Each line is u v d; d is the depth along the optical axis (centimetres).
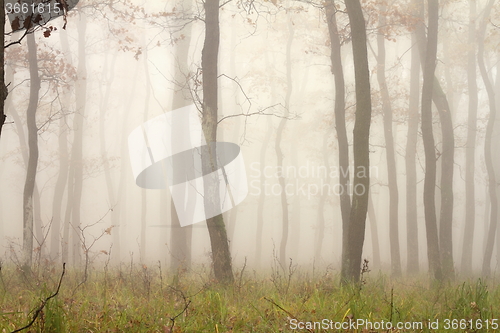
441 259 1494
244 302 706
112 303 673
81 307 597
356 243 1011
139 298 734
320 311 620
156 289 808
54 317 480
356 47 1051
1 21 426
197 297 732
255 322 585
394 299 714
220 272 989
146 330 521
